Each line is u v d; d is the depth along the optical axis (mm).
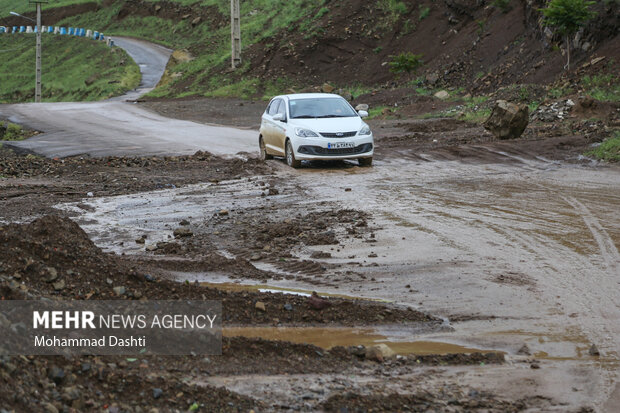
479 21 50188
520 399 5383
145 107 49688
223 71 63156
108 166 20422
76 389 4824
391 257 9727
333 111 19734
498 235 10766
